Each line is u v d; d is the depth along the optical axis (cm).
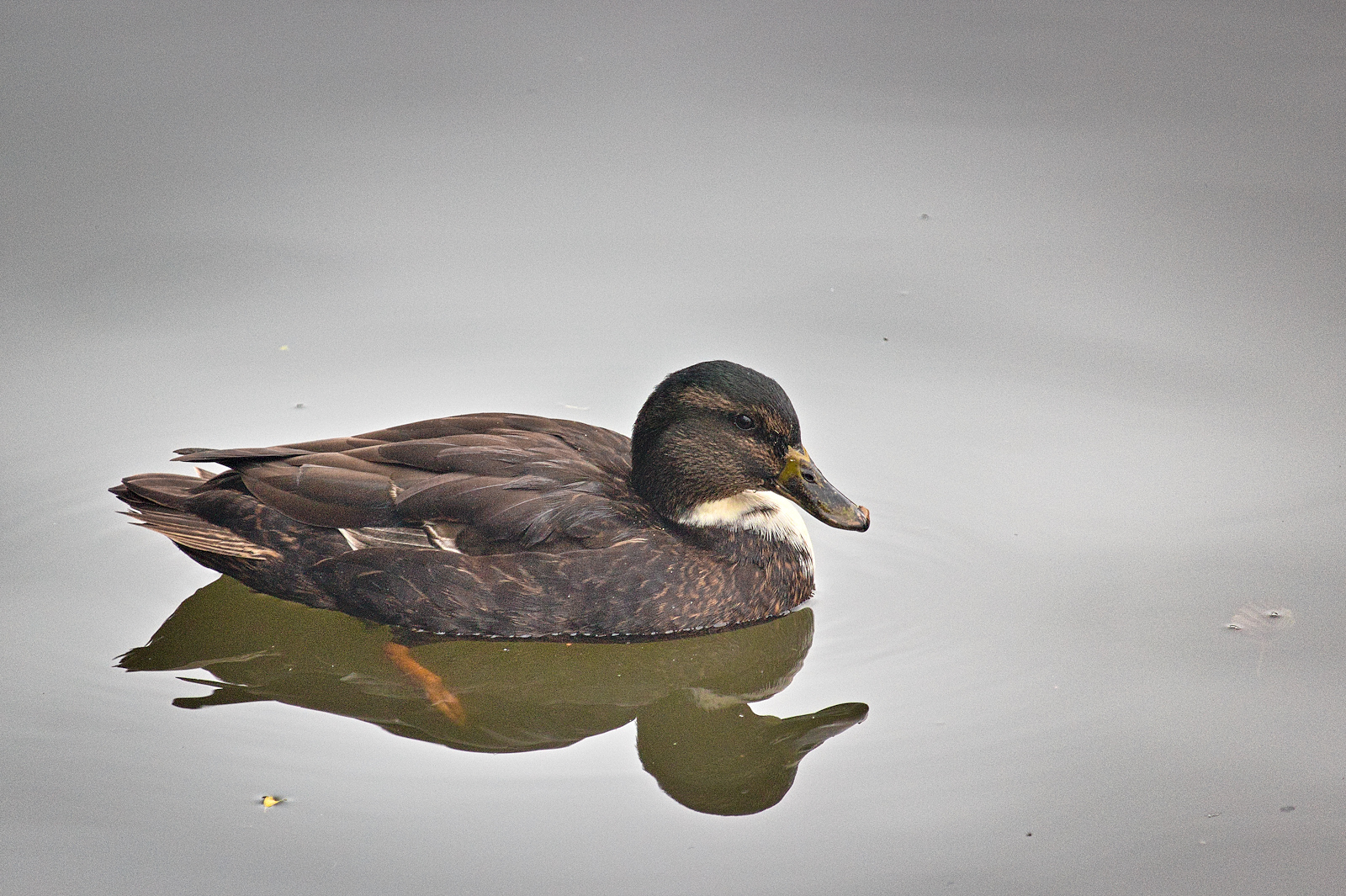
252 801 1023
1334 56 1880
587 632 1235
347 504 1218
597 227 1694
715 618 1251
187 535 1227
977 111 1844
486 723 1169
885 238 1680
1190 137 1772
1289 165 1720
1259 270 1595
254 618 1297
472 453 1245
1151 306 1568
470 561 1209
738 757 1125
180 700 1153
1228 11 1995
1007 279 1617
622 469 1308
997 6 2050
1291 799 1004
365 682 1225
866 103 1864
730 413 1251
